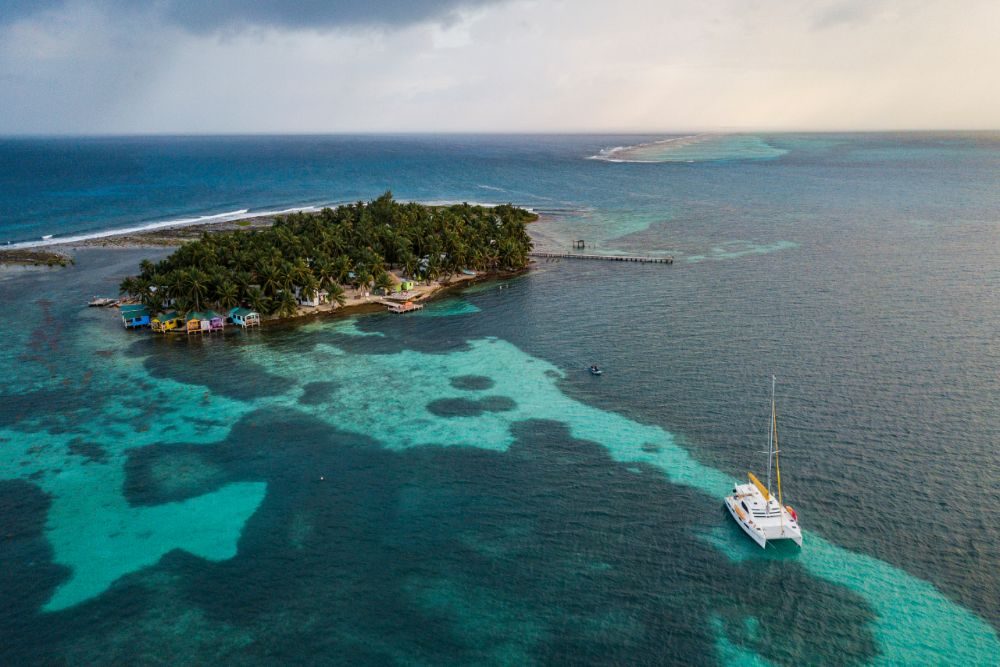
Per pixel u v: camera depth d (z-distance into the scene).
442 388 108.31
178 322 139.50
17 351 126.62
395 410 100.62
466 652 56.78
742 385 105.25
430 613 61.06
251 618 60.75
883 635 57.44
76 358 122.94
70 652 57.12
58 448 90.44
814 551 67.69
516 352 123.62
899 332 126.56
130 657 56.56
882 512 73.19
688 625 59.16
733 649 56.56
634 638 57.94
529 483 81.00
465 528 73.00
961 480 78.31
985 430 89.00
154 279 142.00
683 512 74.69
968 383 103.19
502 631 58.94
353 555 68.88
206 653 56.88
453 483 81.38
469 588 64.00
